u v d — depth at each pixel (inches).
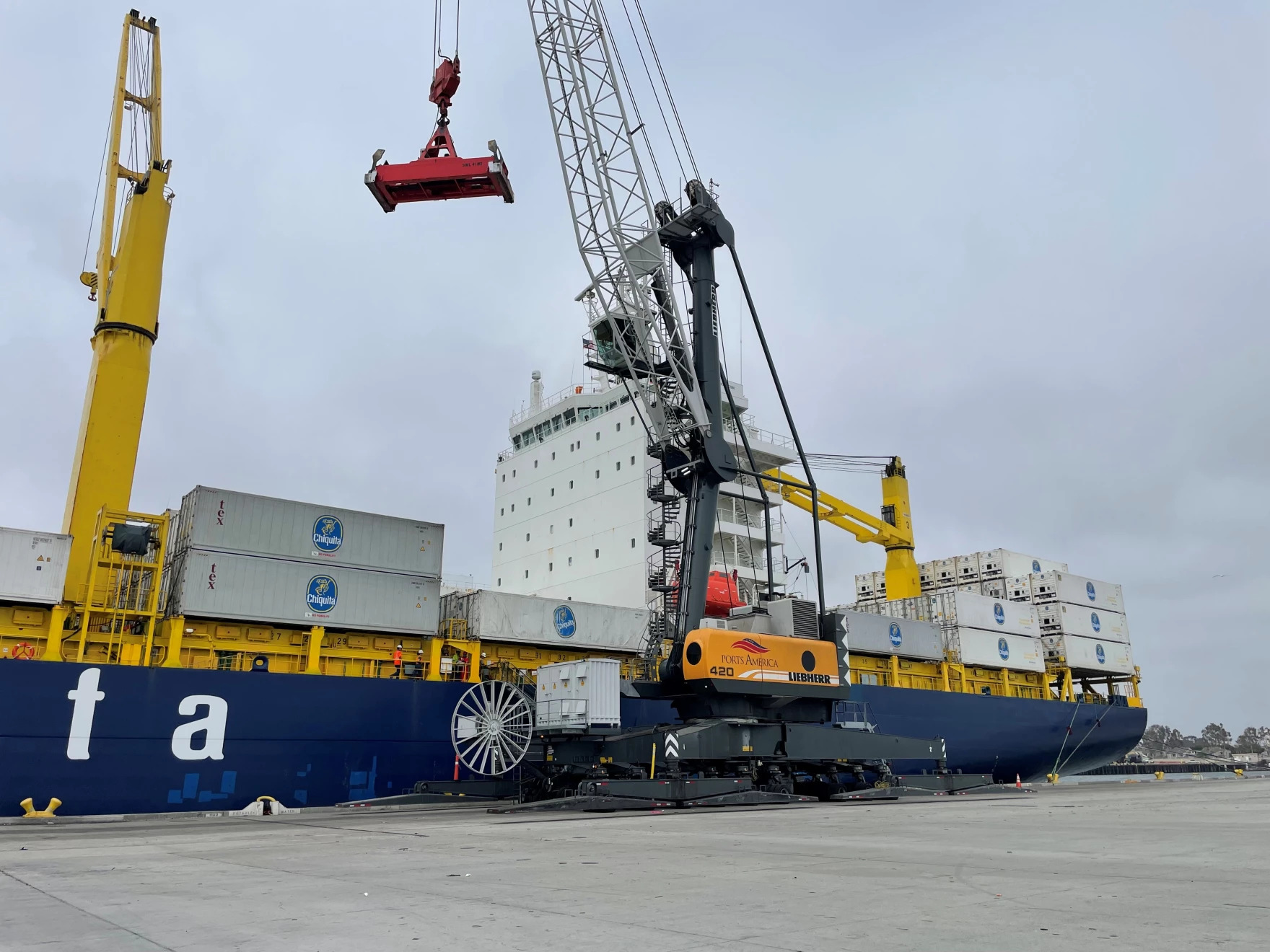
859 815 772.0
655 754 967.6
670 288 1168.2
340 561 1129.4
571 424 1964.8
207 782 975.6
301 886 325.7
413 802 1059.9
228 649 1054.4
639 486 1713.8
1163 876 316.2
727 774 1024.9
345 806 1039.0
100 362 1130.0
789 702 1119.0
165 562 1122.0
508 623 1268.5
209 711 994.1
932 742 1278.3
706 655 1011.9
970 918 233.9
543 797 1050.1
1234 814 690.8
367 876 353.4
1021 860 380.2
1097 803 930.7
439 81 1013.8
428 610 1191.6
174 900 290.8
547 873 354.9
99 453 1093.8
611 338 1241.4
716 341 1184.8
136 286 1158.3
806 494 1964.8
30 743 892.6
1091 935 207.5
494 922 240.1
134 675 958.4
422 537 1208.8
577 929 226.8
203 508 1037.8
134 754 941.2
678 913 249.6
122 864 418.9
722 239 1192.2
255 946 211.0
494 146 950.4
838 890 291.7
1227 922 222.1
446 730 1155.3
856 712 1523.1
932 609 1958.7
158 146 1226.6
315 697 1066.7
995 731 1849.2
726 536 1798.7
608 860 406.9
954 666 1883.6
